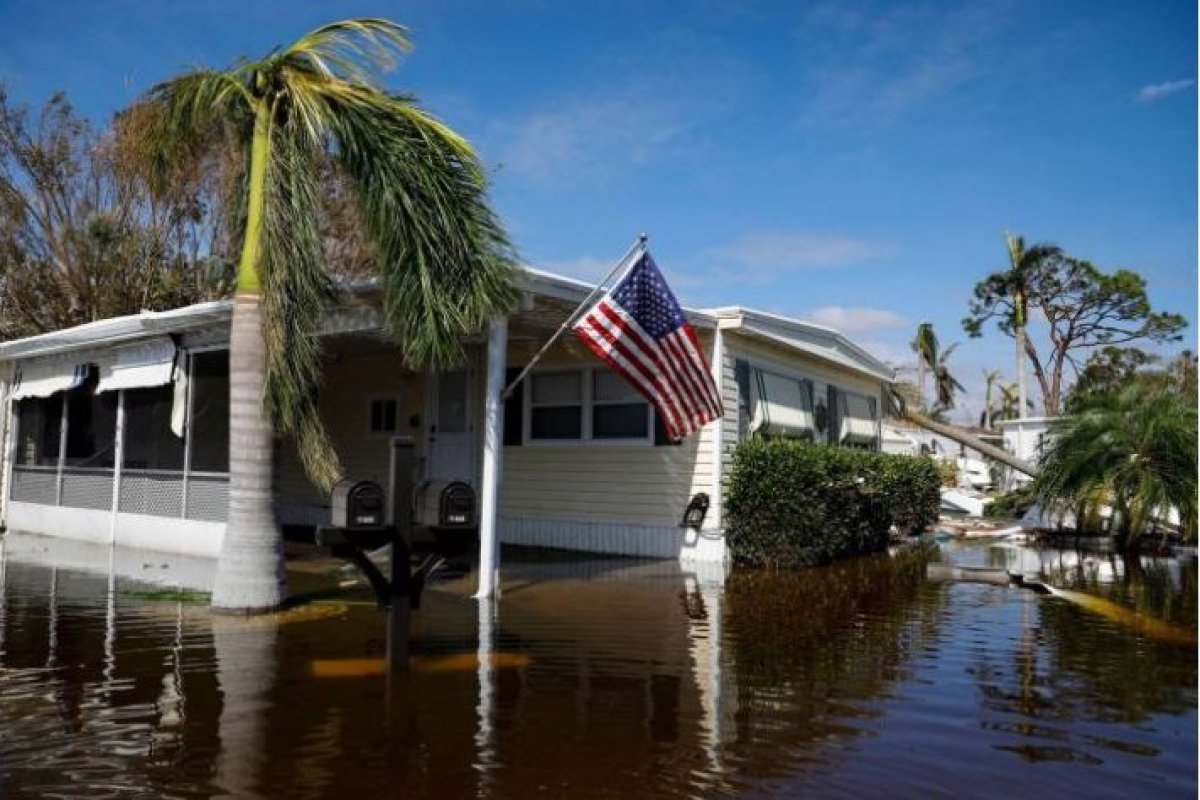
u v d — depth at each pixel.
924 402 49.28
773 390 13.78
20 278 22.64
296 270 7.95
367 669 5.97
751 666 6.28
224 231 22.77
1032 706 5.37
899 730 4.88
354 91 7.99
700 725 4.91
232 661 6.13
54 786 3.92
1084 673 6.19
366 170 8.02
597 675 5.95
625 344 9.15
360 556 6.03
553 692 5.51
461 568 11.15
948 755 4.50
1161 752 4.57
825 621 8.02
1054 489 16.22
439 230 8.07
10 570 10.57
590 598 9.03
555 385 13.51
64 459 14.88
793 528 11.73
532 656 6.45
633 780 4.09
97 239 22.44
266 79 8.16
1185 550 14.88
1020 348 37.06
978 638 7.34
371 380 15.48
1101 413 15.91
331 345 13.06
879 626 7.83
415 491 7.66
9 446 16.34
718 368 12.22
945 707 5.33
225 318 10.87
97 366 13.95
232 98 8.16
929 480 17.62
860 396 17.92
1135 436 15.34
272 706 5.11
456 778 4.07
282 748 4.42
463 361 9.54
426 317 8.05
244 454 7.98
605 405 13.02
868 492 13.54
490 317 8.62
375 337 11.75
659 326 9.36
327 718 4.91
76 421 15.15
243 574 7.88
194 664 6.04
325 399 16.12
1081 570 12.16
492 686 5.63
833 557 13.06
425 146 8.08
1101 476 15.45
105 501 13.83
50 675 5.72
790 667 6.27
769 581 10.52
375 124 7.93
